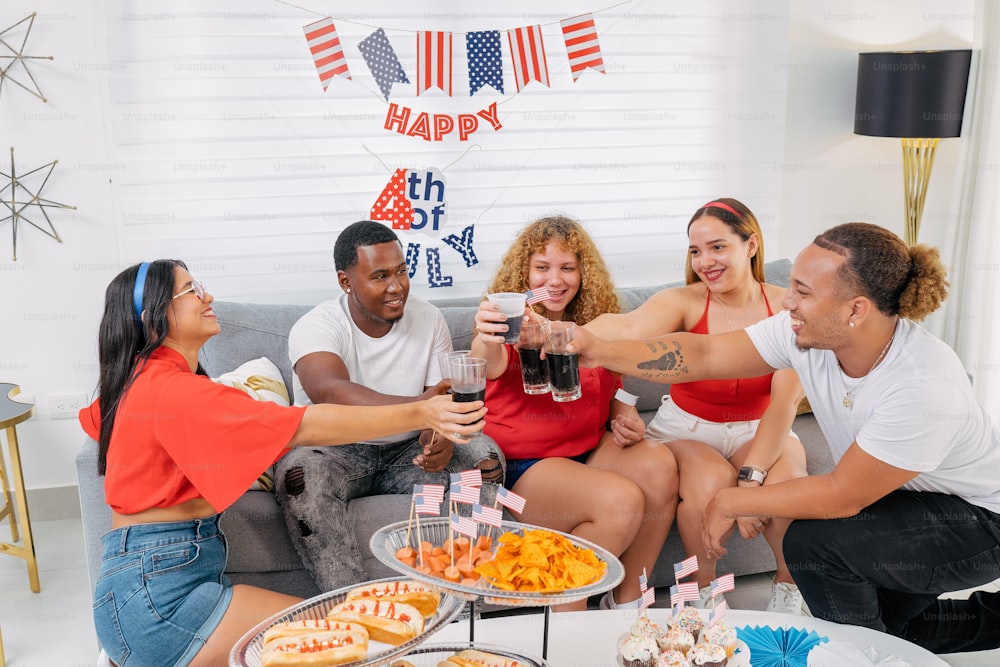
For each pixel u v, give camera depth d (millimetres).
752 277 2691
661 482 2418
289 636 1475
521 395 2490
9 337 3168
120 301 1906
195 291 1955
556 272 2559
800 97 3664
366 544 2322
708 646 1629
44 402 3236
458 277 3406
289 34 3119
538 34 3221
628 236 3570
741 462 2564
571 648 1747
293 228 3242
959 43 3746
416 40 3219
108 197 3137
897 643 1767
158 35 3035
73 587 2824
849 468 1996
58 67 3025
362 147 3242
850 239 1934
